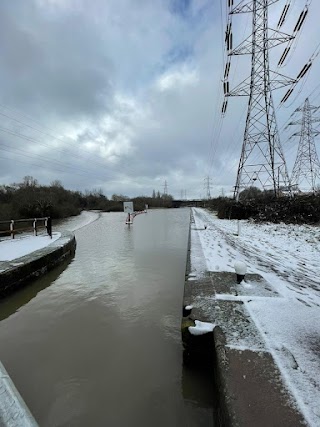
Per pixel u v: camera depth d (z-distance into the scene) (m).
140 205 70.25
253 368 2.36
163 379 3.20
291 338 2.88
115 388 3.07
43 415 2.72
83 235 16.50
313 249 8.84
